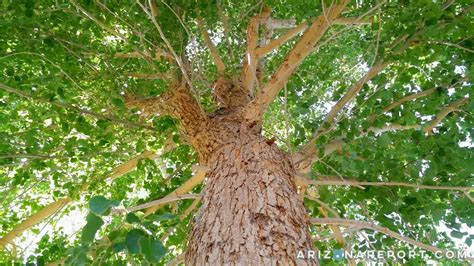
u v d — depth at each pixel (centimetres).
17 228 376
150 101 394
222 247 189
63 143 432
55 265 307
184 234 384
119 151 419
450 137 294
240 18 396
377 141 315
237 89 390
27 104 434
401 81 331
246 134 298
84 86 390
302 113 349
